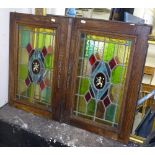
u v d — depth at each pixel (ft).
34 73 5.48
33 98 5.66
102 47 4.58
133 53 4.22
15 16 5.08
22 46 5.45
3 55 5.41
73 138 4.89
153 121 5.81
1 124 5.32
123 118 4.66
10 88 5.72
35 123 5.29
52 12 5.71
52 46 5.00
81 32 4.56
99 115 5.05
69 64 4.84
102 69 4.72
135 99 4.44
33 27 5.00
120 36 4.23
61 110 5.24
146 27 3.97
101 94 4.90
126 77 4.42
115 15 5.18
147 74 6.72
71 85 4.98
